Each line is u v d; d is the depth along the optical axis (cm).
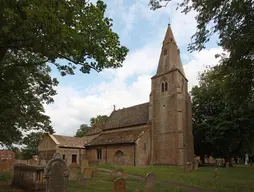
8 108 1491
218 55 1395
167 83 3600
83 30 1116
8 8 882
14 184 1514
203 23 1154
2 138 1909
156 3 1132
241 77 1373
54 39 990
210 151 4362
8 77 1221
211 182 1708
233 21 1080
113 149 3594
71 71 1304
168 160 3284
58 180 1074
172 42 3841
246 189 1459
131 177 1934
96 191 1275
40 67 1675
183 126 3456
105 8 1230
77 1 1096
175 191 1317
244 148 4153
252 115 3247
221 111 3634
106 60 1226
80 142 4194
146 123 3634
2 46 1078
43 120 1909
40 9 898
